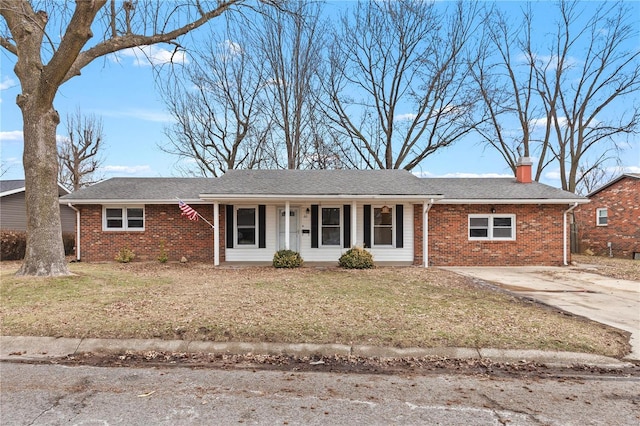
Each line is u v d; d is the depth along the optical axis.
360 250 13.34
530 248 15.07
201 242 15.12
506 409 3.57
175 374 4.41
